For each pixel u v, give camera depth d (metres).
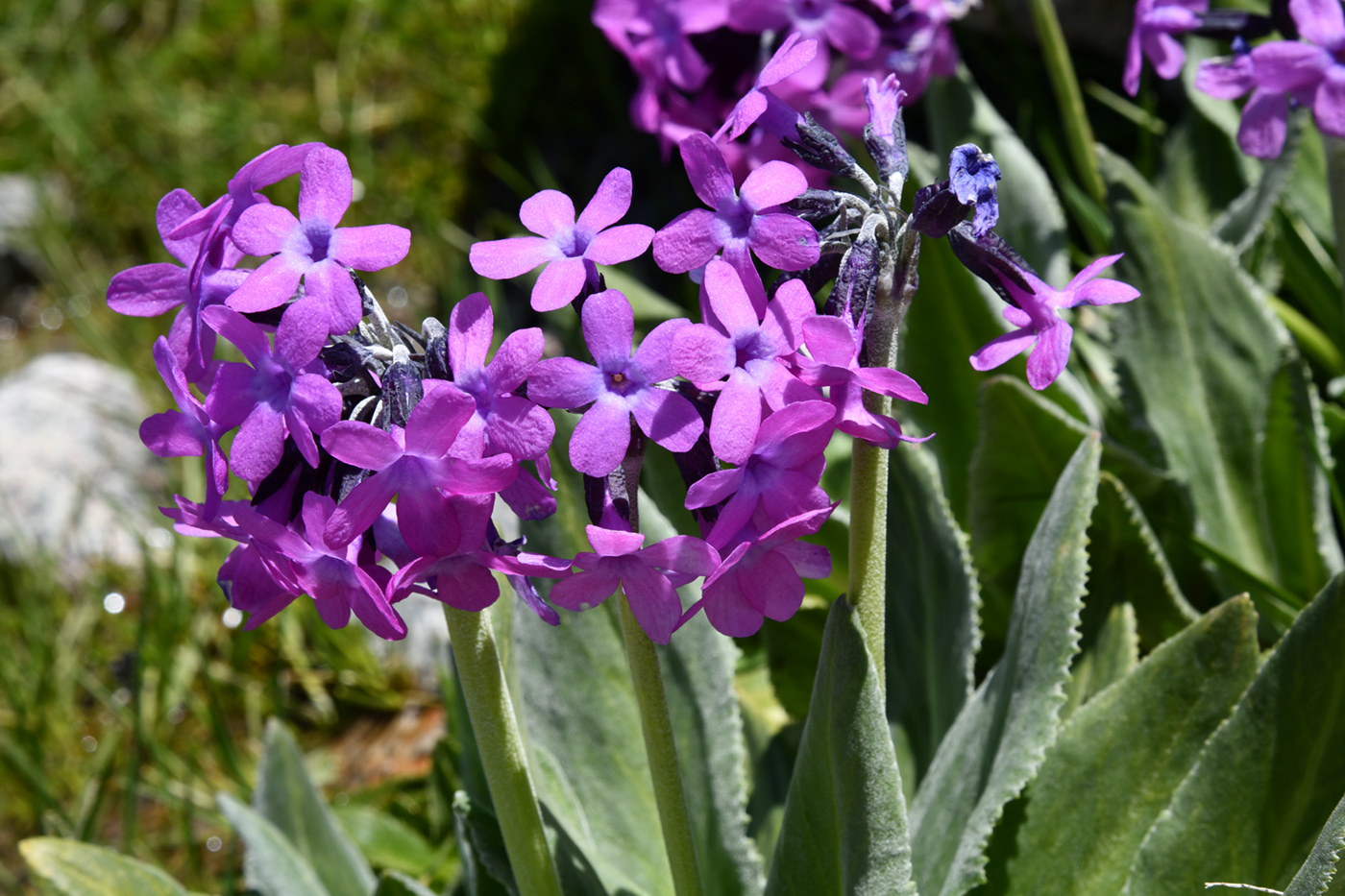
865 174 0.46
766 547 0.45
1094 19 1.10
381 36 1.55
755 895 0.53
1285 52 0.55
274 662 0.94
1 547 1.05
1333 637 0.48
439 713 0.88
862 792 0.47
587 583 0.44
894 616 0.57
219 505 0.43
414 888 0.54
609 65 1.40
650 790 0.55
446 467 0.43
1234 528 0.64
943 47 0.69
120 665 0.96
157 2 1.72
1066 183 0.84
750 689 0.76
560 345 0.90
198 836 0.82
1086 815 0.53
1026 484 0.59
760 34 0.62
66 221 1.49
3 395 1.18
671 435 0.43
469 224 1.35
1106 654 0.57
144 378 1.25
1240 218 0.72
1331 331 0.79
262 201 0.45
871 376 0.43
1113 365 0.64
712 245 0.44
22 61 1.69
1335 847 0.45
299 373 0.43
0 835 0.86
